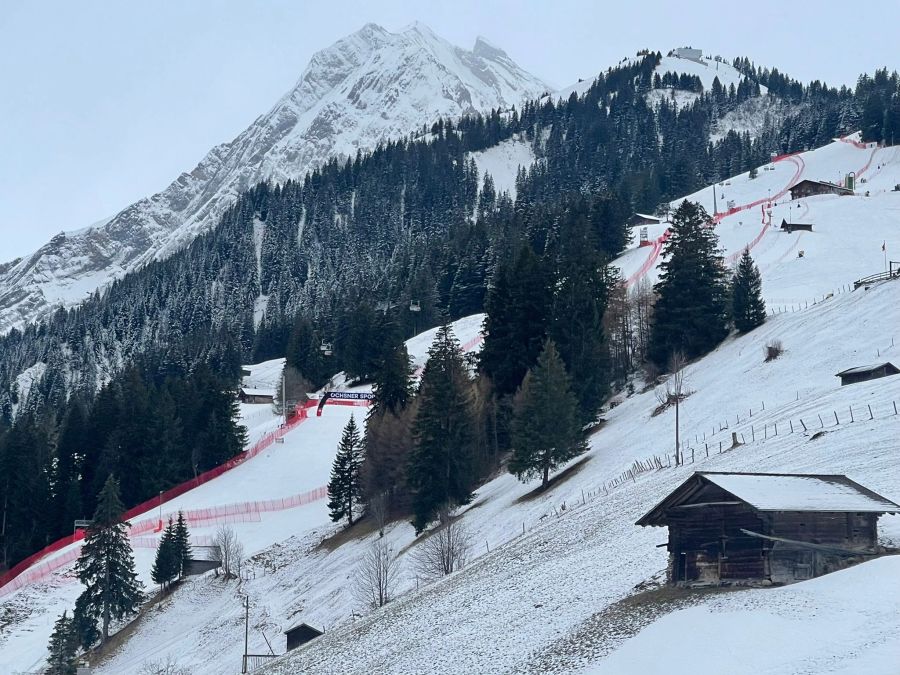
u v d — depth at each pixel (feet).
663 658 124.47
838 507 137.69
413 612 203.72
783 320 353.92
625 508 220.84
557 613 163.84
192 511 389.39
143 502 422.41
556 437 287.69
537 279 368.89
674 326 364.17
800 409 260.83
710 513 146.41
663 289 371.56
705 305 366.43
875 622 115.55
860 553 138.62
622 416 336.08
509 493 300.81
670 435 287.28
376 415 365.20
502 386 361.10
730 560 143.74
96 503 428.97
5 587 354.33
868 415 230.07
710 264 371.76
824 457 206.18
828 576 134.51
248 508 385.50
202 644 273.54
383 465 331.77
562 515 246.27
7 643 297.12
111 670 278.05
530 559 211.20
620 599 156.04
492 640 163.22
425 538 282.15
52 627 306.96
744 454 234.99
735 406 290.15
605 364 352.69
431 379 313.73
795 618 122.93
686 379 336.08
